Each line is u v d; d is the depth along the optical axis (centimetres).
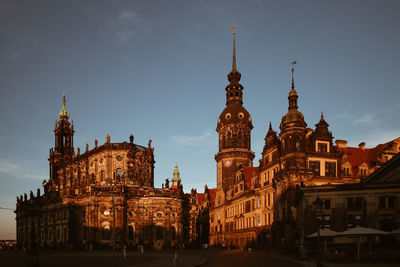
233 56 14862
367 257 4628
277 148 9369
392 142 9269
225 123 13838
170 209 12444
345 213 6084
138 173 13012
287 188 8338
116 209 11831
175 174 18038
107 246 11638
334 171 8688
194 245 14200
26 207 15675
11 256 7806
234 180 12700
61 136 16762
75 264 4978
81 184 13462
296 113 8781
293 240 7506
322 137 8775
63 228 12800
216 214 14075
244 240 11081
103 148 12688
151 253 8706
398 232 4591
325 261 4712
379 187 5966
